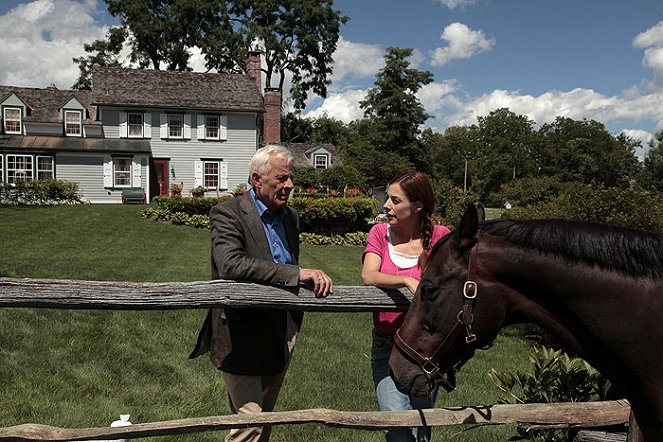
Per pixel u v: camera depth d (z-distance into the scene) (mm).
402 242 2826
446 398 5562
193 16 39562
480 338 2064
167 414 4539
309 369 6023
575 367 3293
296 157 37812
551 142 80938
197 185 30828
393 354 2152
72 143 28172
